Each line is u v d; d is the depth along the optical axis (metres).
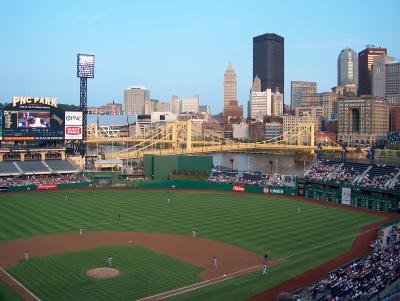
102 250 72.75
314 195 129.62
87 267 63.91
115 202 117.69
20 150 152.75
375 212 110.62
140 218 98.19
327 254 72.62
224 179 151.50
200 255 71.25
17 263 65.44
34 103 151.75
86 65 166.00
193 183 147.25
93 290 55.31
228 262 67.88
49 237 80.81
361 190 117.56
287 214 105.00
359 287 52.34
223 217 100.19
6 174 144.38
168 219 97.50
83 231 85.69
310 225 93.75
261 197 129.75
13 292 54.19
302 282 59.53
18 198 121.25
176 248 75.00
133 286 56.94
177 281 59.22
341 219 100.88
